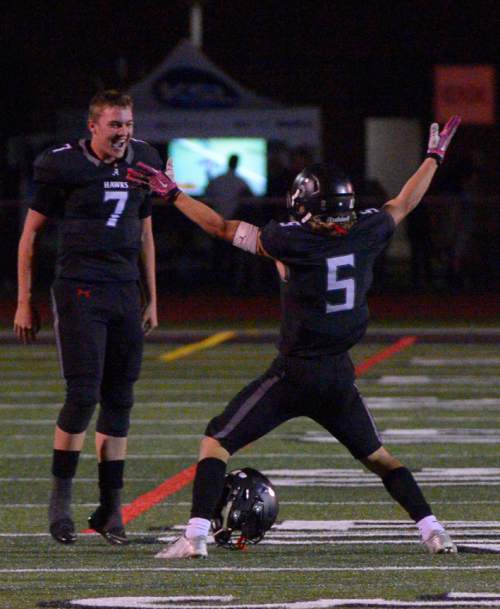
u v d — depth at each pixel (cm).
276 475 2966
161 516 2552
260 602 1816
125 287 2238
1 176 8469
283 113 6881
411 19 9025
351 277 2019
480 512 2539
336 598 1838
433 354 5162
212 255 6812
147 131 6869
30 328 2261
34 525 2462
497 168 8862
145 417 3784
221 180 6550
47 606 1809
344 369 2048
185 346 5459
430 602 1811
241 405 2064
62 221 2227
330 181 2011
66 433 2252
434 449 3272
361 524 2439
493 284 6850
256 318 6138
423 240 6850
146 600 1833
